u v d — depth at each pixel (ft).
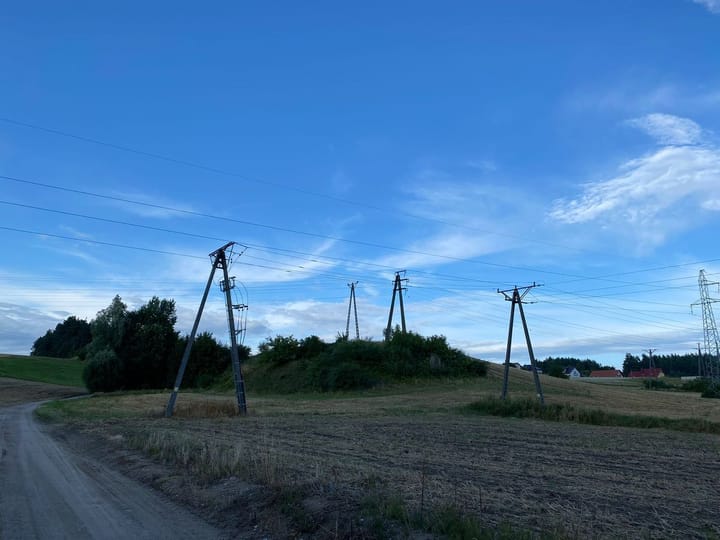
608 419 123.44
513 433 90.48
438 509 29.25
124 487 43.75
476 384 240.32
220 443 65.62
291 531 29.22
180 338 323.98
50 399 254.68
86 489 43.01
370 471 43.88
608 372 556.92
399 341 263.90
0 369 369.50
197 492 38.96
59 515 34.58
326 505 30.96
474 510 31.09
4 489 43.21
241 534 30.12
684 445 77.36
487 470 48.55
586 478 45.80
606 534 27.04
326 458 53.67
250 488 36.68
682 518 31.68
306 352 273.75
